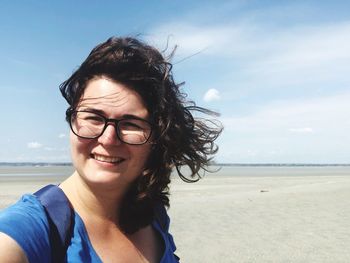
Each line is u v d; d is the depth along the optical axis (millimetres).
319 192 5078
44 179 10750
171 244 606
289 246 2303
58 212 437
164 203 607
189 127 607
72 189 498
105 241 495
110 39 521
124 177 500
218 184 7805
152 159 552
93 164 486
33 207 424
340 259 2053
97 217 495
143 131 511
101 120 490
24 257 383
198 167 634
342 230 2725
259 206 3814
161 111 533
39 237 403
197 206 3818
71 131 495
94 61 500
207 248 2258
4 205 4031
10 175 14039
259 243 2375
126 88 501
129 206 524
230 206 3812
